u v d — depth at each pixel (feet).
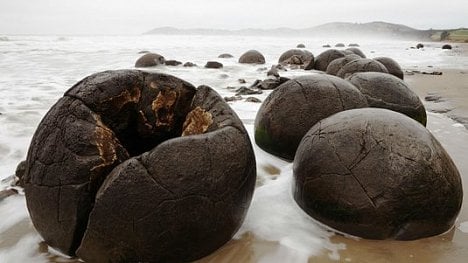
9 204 13.33
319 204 12.10
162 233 9.34
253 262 10.39
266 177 15.84
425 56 99.45
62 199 9.57
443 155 11.92
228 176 10.10
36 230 11.14
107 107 10.82
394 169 11.17
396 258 10.72
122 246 9.32
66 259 10.26
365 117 12.57
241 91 35.09
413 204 11.10
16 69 52.75
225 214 10.11
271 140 17.60
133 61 66.08
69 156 9.64
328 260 10.55
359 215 11.33
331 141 12.34
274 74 45.55
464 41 239.71
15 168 16.74
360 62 36.29
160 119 12.12
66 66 57.62
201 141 9.95
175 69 55.88
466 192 14.56
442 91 38.01
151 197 9.16
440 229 11.68
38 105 29.07
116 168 9.47
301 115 16.79
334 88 17.24
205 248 10.18
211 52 97.14
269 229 11.91
